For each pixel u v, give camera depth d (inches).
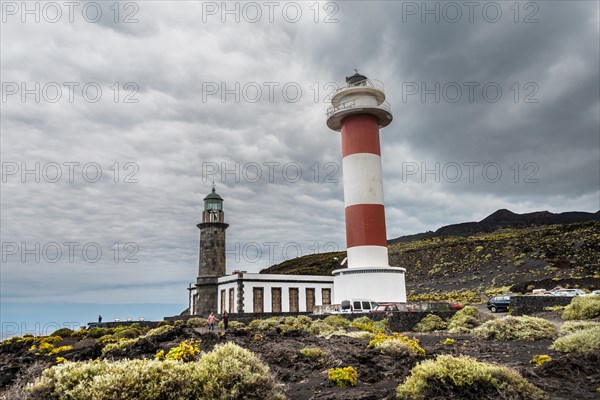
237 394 349.4
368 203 1406.3
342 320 1114.1
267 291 1705.2
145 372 336.8
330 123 1562.5
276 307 1707.7
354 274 1354.6
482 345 692.7
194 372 358.9
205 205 1982.0
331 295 1819.6
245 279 1674.5
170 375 341.7
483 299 2007.9
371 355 558.6
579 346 556.7
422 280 2832.2
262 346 700.0
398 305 1267.2
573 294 1369.3
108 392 313.3
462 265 2854.3
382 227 1408.7
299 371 542.6
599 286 1760.6
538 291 1498.5
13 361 713.6
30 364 651.5
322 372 525.7
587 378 422.6
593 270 2145.7
